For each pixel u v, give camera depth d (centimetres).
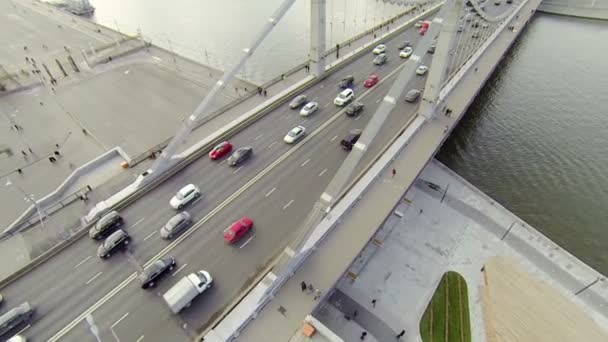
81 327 3073
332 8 11219
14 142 6212
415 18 9312
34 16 11619
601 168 5703
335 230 3747
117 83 7894
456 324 3606
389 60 7275
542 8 12275
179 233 3834
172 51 9100
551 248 4350
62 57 9038
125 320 3111
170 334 3008
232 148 4984
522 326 3528
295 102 5784
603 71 8494
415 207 4903
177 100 7269
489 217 4759
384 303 3812
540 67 8781
